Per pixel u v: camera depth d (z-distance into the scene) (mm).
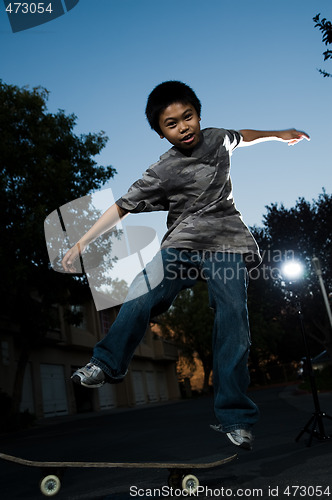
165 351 38688
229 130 2697
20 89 16781
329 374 19656
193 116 2482
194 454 5031
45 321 17000
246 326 2496
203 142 2586
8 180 15594
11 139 16094
